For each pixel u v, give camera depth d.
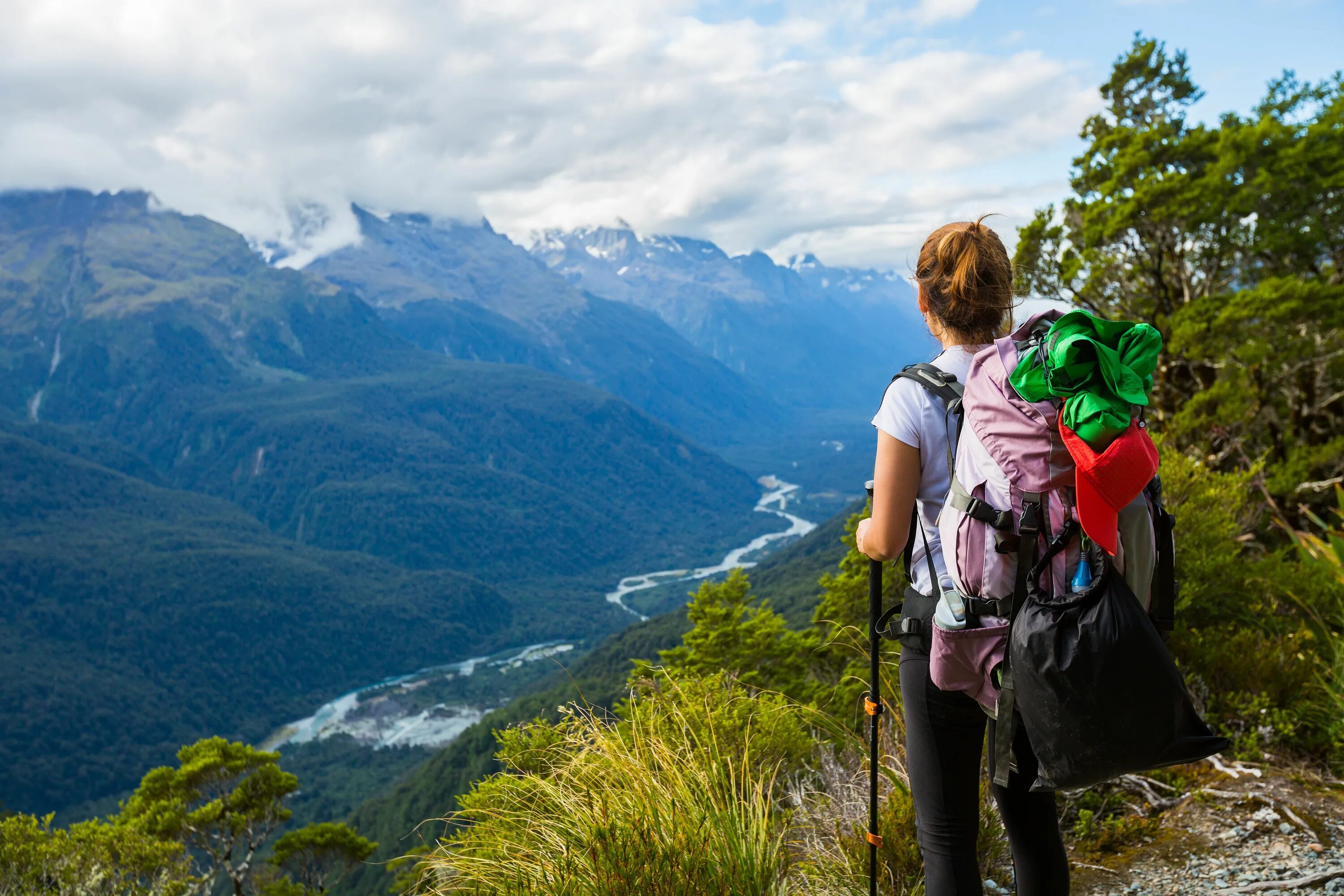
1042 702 1.51
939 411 1.79
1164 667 1.45
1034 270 19.03
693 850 2.20
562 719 3.03
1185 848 2.94
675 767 2.60
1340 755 3.37
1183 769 3.46
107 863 10.40
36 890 9.60
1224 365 16.53
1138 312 19.03
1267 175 16.81
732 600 10.41
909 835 2.57
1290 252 17.80
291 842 22.62
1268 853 2.82
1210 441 15.38
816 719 3.48
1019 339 1.72
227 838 22.42
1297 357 16.33
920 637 1.81
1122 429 1.49
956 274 1.85
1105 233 17.70
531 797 2.70
